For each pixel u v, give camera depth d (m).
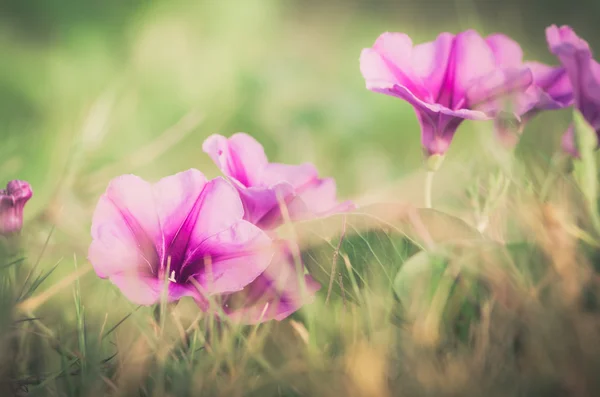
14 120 1.22
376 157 1.17
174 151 1.12
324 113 1.30
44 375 0.70
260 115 1.32
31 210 0.88
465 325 0.71
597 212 0.73
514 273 0.71
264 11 1.75
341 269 0.72
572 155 0.75
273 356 0.71
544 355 0.68
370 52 0.73
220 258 0.70
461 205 0.81
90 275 0.78
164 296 0.68
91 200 0.90
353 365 0.68
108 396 0.69
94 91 1.33
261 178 0.75
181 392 0.67
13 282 0.72
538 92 0.73
